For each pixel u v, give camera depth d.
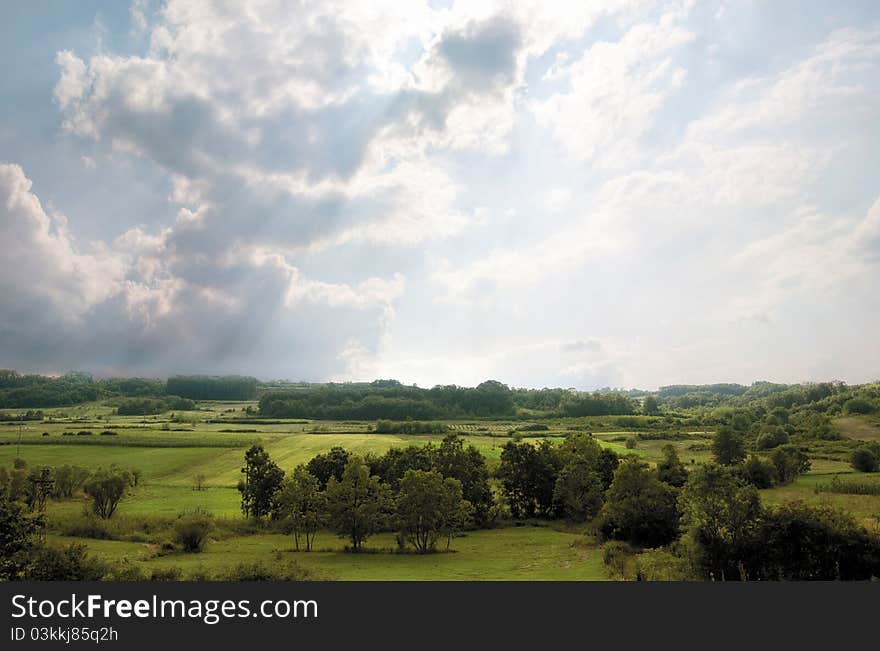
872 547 46.78
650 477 71.25
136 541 69.38
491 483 104.88
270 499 85.81
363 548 70.00
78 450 156.00
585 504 92.81
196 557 63.03
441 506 68.88
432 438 177.38
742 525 48.28
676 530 65.75
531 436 188.00
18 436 173.12
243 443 166.00
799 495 95.31
